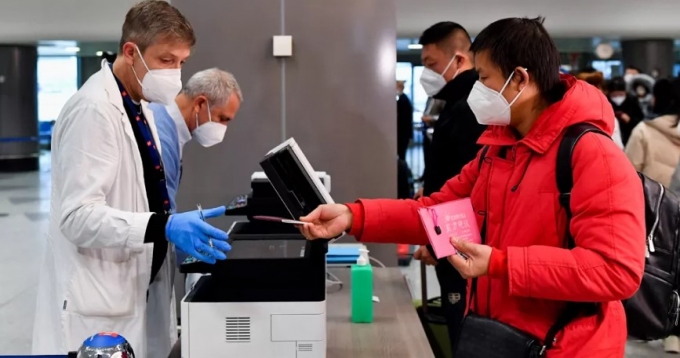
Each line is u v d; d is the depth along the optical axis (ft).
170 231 5.83
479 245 4.99
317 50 12.06
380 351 6.73
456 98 9.61
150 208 7.07
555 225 5.07
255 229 7.08
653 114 15.62
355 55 12.07
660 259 6.98
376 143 12.20
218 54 12.07
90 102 6.29
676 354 13.29
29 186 38.73
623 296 4.74
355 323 7.54
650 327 7.02
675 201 7.05
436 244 5.09
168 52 6.51
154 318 7.34
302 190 6.10
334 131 12.19
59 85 64.80
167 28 6.44
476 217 5.63
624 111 22.02
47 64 64.23
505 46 5.16
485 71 5.27
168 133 8.56
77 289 6.47
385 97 12.17
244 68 12.09
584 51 55.72
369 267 7.58
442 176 9.66
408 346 6.86
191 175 12.29
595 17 35.40
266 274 5.84
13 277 18.28
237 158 12.25
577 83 5.30
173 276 7.79
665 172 14.92
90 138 6.21
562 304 5.15
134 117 6.82
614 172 4.83
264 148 12.22
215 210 6.02
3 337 13.82
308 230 5.97
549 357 5.09
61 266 6.57
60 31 42.34
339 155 12.22
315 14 12.00
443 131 9.52
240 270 5.82
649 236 6.96
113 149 6.33
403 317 7.76
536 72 5.17
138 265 6.70
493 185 5.45
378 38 12.07
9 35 44.27
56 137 6.49
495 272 4.92
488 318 5.42
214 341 5.63
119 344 4.15
